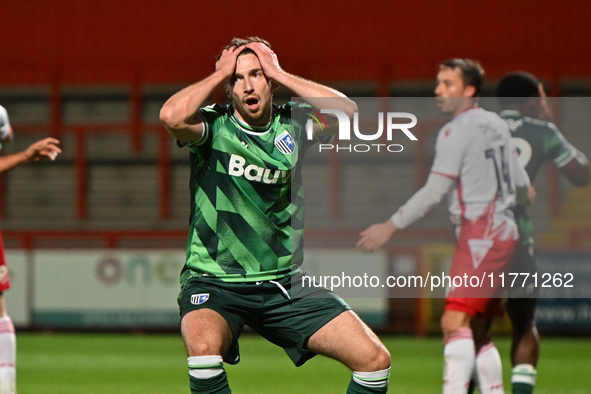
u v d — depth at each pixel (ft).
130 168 141.08
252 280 34.58
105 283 109.09
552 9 153.79
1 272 45.32
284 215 35.40
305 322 34.42
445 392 40.68
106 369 76.28
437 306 99.81
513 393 45.68
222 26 160.45
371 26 158.20
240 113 34.78
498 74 137.18
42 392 62.75
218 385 32.09
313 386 65.21
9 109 147.13
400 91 138.10
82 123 146.00
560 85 134.00
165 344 97.25
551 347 88.84
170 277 107.96
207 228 34.81
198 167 34.96
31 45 161.38
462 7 156.35
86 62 159.94
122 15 161.89
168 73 145.38
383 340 97.91
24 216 140.15
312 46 158.10
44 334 107.76
